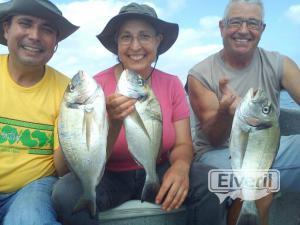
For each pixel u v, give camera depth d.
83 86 0.68
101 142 0.68
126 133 0.70
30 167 0.79
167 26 0.87
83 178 0.70
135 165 0.82
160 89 0.87
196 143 1.02
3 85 0.80
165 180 0.76
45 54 0.81
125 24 0.85
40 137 0.80
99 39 0.91
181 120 0.87
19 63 0.79
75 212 0.69
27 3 0.76
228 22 0.95
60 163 0.80
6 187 0.79
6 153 0.78
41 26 0.79
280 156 0.90
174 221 0.80
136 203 0.80
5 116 0.79
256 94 0.74
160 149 0.75
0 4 0.80
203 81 0.99
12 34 0.79
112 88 0.85
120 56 0.87
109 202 0.78
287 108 1.08
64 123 0.69
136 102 0.70
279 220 0.94
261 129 0.73
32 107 0.80
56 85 0.84
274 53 1.00
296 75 0.97
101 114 0.68
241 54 0.96
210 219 0.79
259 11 0.94
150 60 0.87
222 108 0.84
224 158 0.90
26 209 0.71
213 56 1.01
